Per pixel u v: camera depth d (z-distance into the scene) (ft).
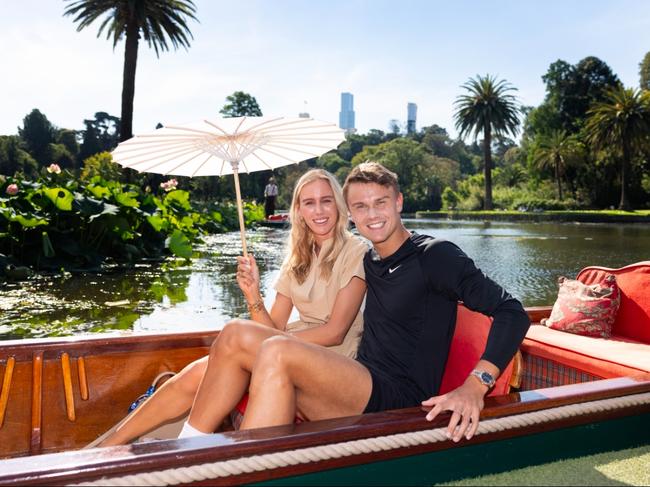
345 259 7.25
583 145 162.81
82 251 24.13
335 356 5.56
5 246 22.67
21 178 29.30
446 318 6.11
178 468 3.79
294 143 8.35
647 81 199.31
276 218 68.28
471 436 4.63
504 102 164.45
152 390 7.11
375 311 6.38
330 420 4.50
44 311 15.43
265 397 5.12
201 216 51.60
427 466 4.60
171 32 74.18
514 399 5.04
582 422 5.23
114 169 65.98
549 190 175.63
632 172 156.25
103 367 7.23
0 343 6.87
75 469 3.62
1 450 6.66
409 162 225.76
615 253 35.40
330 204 7.34
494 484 4.70
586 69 188.24
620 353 8.26
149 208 31.17
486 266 27.61
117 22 71.20
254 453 3.98
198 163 8.32
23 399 6.80
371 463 4.38
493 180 219.61
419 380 6.07
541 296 18.65
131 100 67.00
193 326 13.79
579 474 4.93
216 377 5.69
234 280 21.83
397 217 6.38
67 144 226.17
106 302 16.87
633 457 5.31
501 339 5.32
